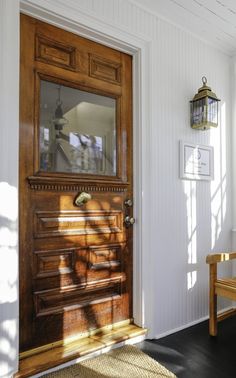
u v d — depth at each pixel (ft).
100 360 5.99
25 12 5.68
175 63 7.72
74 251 6.30
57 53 6.15
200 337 7.10
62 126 6.25
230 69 9.02
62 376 5.46
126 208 7.15
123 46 6.92
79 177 6.35
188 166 7.84
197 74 8.24
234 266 8.98
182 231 7.72
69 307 6.23
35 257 5.80
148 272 7.04
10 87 5.24
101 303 6.72
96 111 6.75
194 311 7.92
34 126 5.81
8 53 5.21
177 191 7.66
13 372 5.20
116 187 6.93
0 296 5.06
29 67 5.76
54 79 6.09
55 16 5.84
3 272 5.10
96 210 6.64
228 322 8.00
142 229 7.04
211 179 8.45
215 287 7.13
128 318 7.15
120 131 7.05
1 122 5.10
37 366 5.44
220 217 8.77
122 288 7.07
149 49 7.16
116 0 6.59
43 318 5.89
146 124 7.13
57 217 6.08
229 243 9.02
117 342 6.47
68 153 6.33
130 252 7.21
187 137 7.92
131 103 7.25
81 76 6.46
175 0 6.86
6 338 5.12
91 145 6.66
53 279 6.01
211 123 7.69
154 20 7.27
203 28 7.98
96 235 6.63
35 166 5.81
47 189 5.96
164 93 7.44
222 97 8.94
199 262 8.09
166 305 7.30
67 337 6.21
